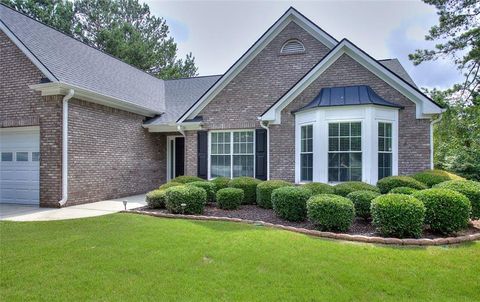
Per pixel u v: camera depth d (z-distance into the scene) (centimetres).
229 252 505
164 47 3203
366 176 996
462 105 1681
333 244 551
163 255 495
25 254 502
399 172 1055
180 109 1571
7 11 1145
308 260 474
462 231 634
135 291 376
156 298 360
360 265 458
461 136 1733
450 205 603
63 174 1033
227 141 1346
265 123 1242
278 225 691
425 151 1041
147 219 769
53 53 1177
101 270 438
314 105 1077
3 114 1096
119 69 1602
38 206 1054
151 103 1538
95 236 608
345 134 1032
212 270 439
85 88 1090
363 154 1005
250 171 1302
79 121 1109
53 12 2673
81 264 459
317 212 643
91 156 1160
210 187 978
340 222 625
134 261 470
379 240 567
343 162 1030
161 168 1596
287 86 1298
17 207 1034
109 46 2689
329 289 387
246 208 917
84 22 2836
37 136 1087
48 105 1043
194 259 479
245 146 1319
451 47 1545
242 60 1331
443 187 718
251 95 1327
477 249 531
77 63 1268
